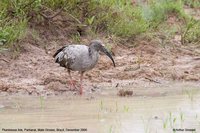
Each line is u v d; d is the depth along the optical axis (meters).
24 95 13.86
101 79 15.36
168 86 15.16
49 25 17.62
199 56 17.88
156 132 10.95
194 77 15.88
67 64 14.50
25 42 16.73
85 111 12.45
